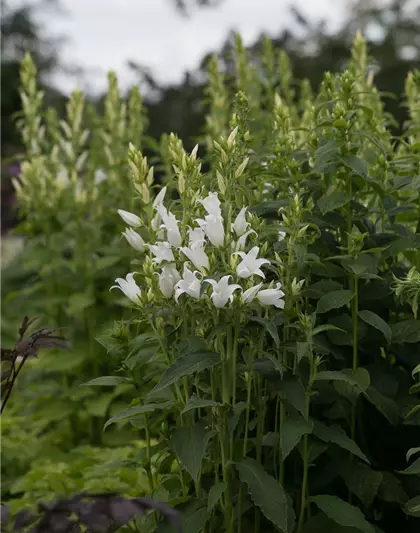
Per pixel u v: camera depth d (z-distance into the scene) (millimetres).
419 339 3488
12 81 22812
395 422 3508
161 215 3109
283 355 3293
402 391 3674
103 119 6660
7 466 5547
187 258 3146
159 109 13469
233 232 3125
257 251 2951
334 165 3502
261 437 3334
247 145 3426
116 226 6078
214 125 5902
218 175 3096
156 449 3455
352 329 3547
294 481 3578
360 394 3660
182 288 2982
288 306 3209
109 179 6270
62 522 2303
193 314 3174
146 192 3258
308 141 3889
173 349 3287
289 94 6102
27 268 6359
